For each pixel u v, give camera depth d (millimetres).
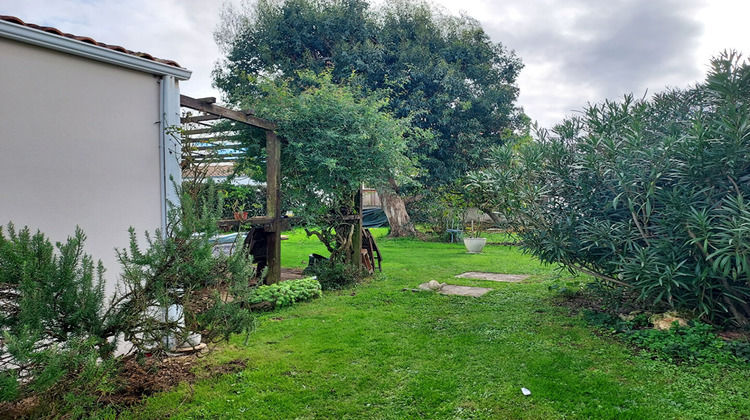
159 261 3275
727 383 3400
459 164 15906
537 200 5488
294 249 13188
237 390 3408
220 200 3623
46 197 3426
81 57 3633
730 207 4098
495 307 6031
